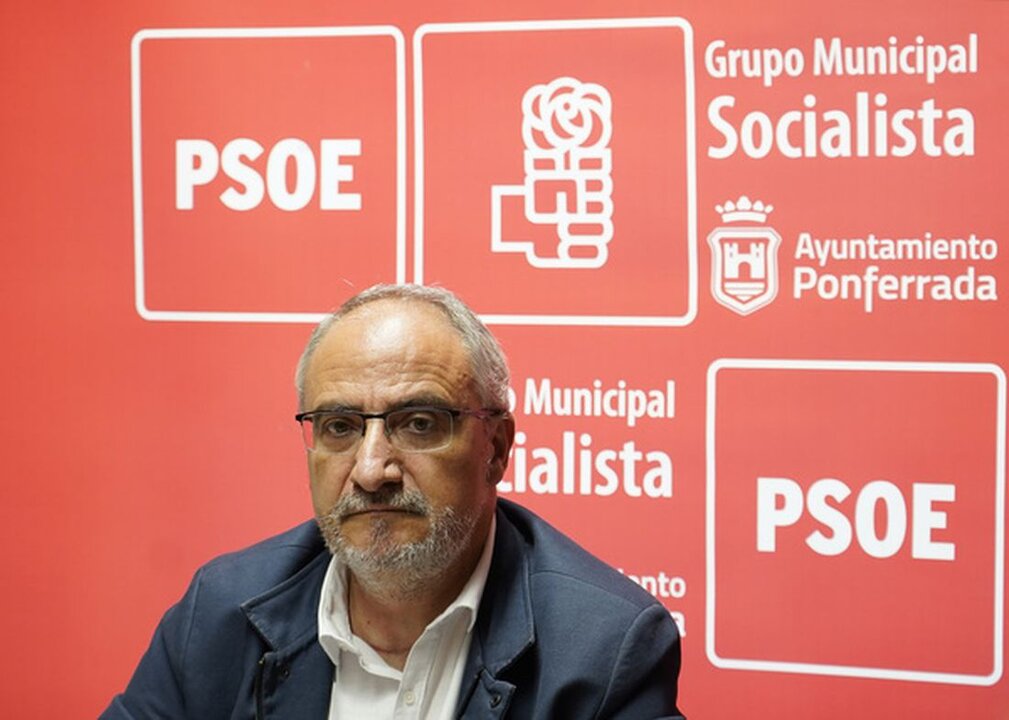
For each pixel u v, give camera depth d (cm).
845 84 248
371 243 271
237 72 274
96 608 283
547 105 261
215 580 187
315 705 174
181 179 277
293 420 275
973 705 247
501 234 264
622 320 260
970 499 246
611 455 262
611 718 164
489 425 170
